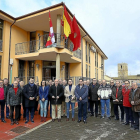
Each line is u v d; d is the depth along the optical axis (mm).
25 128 5055
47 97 5984
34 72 13125
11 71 11352
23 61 13250
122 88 5930
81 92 5895
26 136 4375
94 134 4555
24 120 6035
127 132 4742
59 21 10344
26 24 11922
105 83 6547
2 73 10656
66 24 9586
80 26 12641
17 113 5570
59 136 4383
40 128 5086
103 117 6559
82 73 14570
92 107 7078
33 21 11375
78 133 4637
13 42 11773
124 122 5848
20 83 6375
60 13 10164
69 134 4551
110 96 6438
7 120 5992
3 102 5715
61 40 11219
